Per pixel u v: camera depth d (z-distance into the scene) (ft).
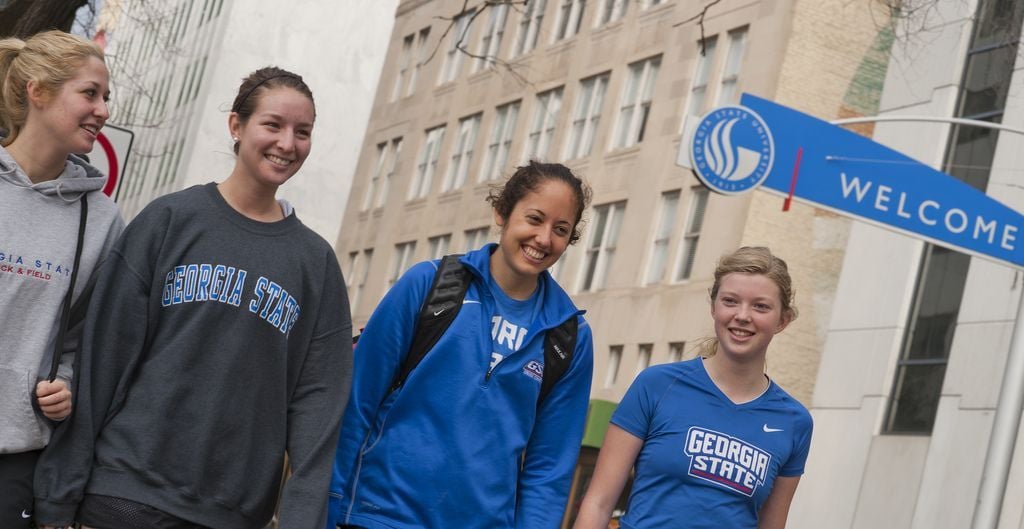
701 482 18.28
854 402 78.95
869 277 80.33
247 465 15.26
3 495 14.93
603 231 107.24
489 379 16.87
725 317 18.49
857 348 79.71
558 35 122.01
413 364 16.80
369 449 16.80
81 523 14.80
